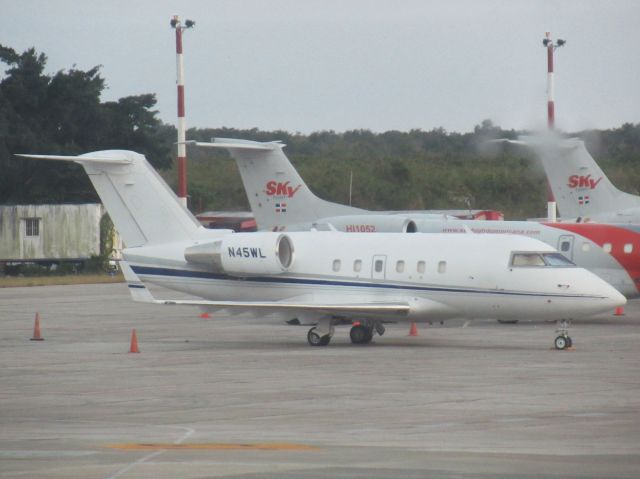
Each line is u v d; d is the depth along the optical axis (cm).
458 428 6388
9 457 5491
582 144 18662
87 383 8569
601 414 6875
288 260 12019
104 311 16512
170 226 12475
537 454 5538
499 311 11219
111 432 6325
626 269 14825
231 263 12044
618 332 12925
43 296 19750
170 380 8712
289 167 17212
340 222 16700
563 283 10888
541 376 8781
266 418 6819
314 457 5462
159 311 16488
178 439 6066
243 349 11181
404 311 11450
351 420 6712
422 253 11525
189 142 16975
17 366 9781
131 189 12519
